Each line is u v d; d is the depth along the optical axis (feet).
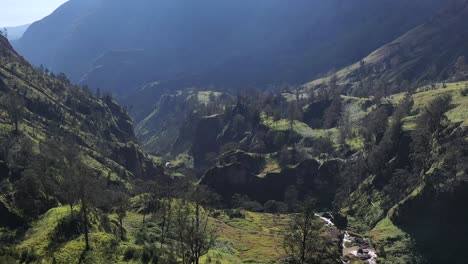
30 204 332.39
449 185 381.81
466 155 398.01
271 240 420.36
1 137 515.09
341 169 618.03
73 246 265.75
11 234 295.89
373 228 451.94
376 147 553.23
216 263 290.97
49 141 526.16
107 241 277.03
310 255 252.01
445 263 353.10
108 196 448.24
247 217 523.29
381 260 369.30
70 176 302.25
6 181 381.40
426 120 483.10
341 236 430.20
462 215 373.40
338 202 566.36
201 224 387.55
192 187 508.53
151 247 281.13
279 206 586.86
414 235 391.24
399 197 451.53
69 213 307.99
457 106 518.78
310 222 249.34
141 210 469.16
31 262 247.91
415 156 464.65
